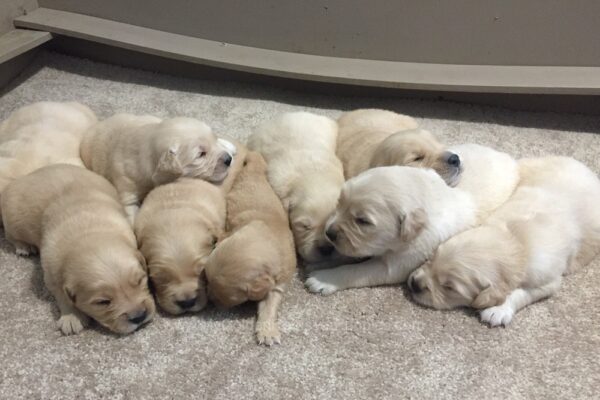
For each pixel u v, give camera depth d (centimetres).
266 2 93
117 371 59
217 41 98
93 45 101
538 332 63
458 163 68
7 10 99
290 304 65
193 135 71
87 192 67
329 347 61
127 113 87
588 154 84
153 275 62
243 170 73
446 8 88
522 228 64
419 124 90
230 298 61
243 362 60
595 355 61
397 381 58
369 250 64
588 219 67
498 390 58
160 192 68
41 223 66
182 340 62
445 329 63
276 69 93
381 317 64
